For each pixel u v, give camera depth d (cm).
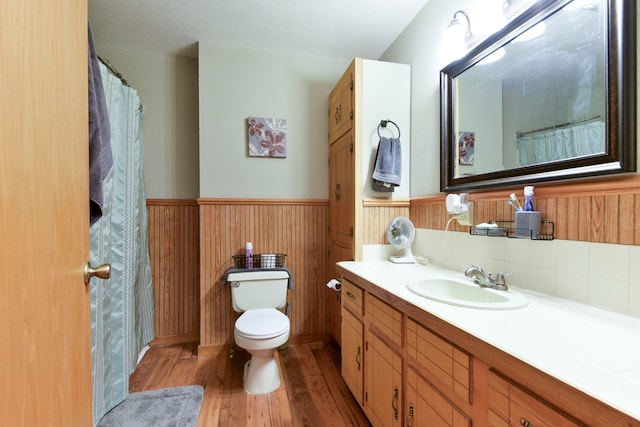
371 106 202
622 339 74
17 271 50
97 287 153
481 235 143
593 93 98
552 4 111
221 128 239
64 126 68
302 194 255
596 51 97
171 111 253
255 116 246
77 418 74
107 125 113
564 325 83
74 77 73
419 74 200
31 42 54
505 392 70
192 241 254
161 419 157
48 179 60
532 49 121
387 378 128
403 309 112
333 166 244
